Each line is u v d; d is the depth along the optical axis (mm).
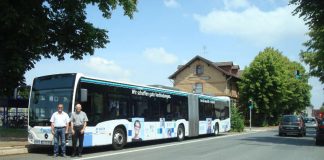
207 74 64250
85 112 17844
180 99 26844
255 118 64812
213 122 32156
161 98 24359
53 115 16844
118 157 16625
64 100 17516
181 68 65625
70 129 17078
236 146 22734
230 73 63562
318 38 39000
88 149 20469
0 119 46688
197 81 64750
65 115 16953
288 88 69125
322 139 24422
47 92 17953
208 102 31469
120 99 20359
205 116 30688
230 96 64812
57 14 26219
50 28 26219
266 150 20531
